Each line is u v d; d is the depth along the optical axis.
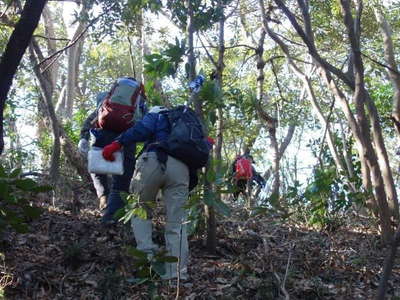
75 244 5.82
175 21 7.00
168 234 5.49
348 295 5.79
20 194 4.97
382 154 7.98
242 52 13.91
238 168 8.47
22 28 4.92
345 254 6.76
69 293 5.27
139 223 5.62
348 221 8.20
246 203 8.29
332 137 10.70
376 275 6.36
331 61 14.70
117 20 8.50
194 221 5.43
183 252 5.48
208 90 5.71
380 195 7.36
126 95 6.34
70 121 11.80
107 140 6.31
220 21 6.64
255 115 6.89
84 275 5.52
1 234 5.30
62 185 8.23
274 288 5.42
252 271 5.82
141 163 5.52
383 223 7.28
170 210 5.51
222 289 5.50
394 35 15.49
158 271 4.40
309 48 6.57
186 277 5.52
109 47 17.28
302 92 15.24
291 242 6.41
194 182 5.67
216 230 6.75
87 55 24.55
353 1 12.76
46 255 5.85
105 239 6.25
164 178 5.47
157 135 5.56
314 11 12.44
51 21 17.09
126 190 6.62
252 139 9.53
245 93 8.37
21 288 5.25
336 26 12.97
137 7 7.91
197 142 5.48
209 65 8.88
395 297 5.71
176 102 7.27
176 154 5.45
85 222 6.78
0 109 4.98
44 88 8.76
